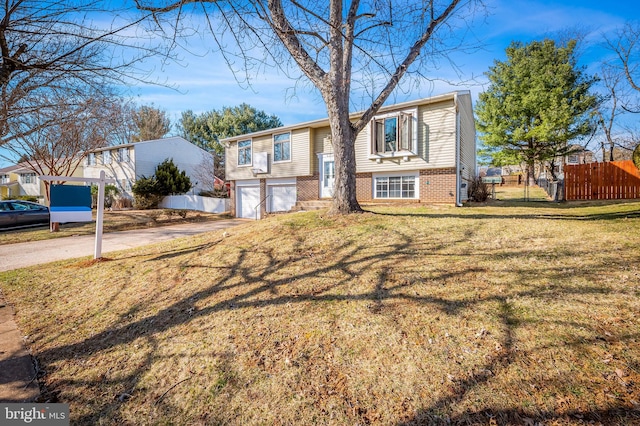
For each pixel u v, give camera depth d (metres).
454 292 3.40
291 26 5.12
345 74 6.90
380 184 13.09
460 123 11.88
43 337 3.67
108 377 2.88
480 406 2.05
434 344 2.66
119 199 24.58
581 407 1.94
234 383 2.58
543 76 20.91
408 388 2.28
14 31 3.99
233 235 6.84
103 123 8.80
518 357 2.38
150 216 18.09
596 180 13.99
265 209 17.84
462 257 4.32
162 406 2.46
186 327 3.47
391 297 3.45
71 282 5.41
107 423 2.36
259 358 2.82
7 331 3.85
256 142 18.17
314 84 6.98
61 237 11.47
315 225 6.42
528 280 3.49
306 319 3.27
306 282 4.06
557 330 2.60
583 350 2.36
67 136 14.38
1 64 4.02
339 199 7.20
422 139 11.74
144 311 4.02
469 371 2.33
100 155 27.81
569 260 3.93
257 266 4.79
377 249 4.90
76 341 3.53
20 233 12.34
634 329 2.51
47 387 2.81
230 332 3.25
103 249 8.54
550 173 27.50
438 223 6.32
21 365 3.14
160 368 2.90
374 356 2.63
